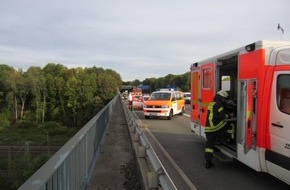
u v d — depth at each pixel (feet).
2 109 346.54
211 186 25.86
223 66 36.09
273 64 24.06
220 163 33.17
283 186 25.81
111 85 380.58
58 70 435.12
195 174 29.19
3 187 64.34
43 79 369.91
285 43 24.66
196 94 41.86
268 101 23.98
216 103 30.89
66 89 368.48
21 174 70.90
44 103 364.99
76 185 19.62
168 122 73.41
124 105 81.66
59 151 15.80
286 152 21.85
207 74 37.29
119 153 33.86
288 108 22.25
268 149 23.73
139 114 97.19
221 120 30.94
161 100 81.76
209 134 31.17
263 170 24.57
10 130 264.52
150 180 17.92
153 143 45.14
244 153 26.91
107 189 22.76
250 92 25.85
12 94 356.38
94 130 30.68
